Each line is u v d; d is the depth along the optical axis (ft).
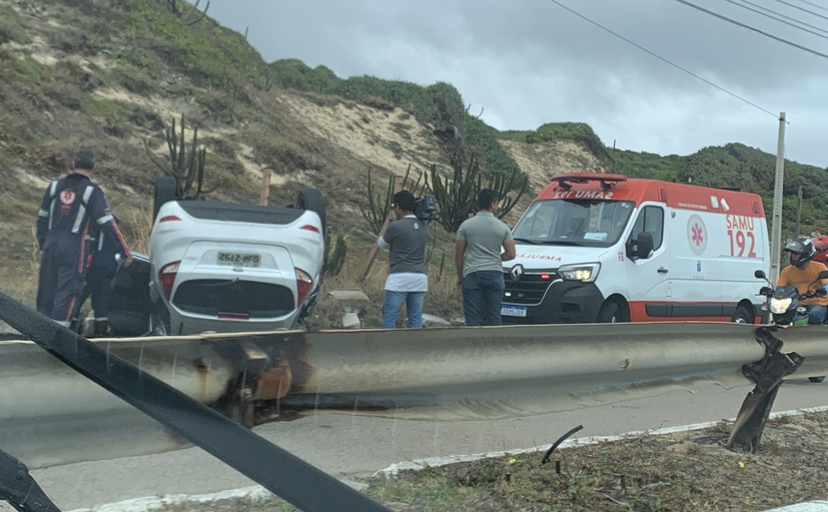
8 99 56.75
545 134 162.91
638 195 34.50
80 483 12.98
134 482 13.20
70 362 9.37
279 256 22.70
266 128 78.69
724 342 17.29
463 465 15.51
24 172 49.42
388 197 52.90
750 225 40.27
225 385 10.38
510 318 32.48
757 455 18.04
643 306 33.55
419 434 18.11
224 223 22.53
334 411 11.57
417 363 12.12
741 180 210.18
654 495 14.69
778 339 17.94
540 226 35.83
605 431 19.89
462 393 12.99
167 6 95.09
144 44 80.48
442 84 127.95
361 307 37.68
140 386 9.55
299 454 15.53
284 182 70.54
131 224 44.39
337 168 79.00
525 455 16.47
